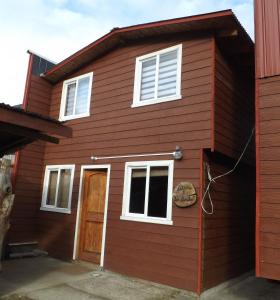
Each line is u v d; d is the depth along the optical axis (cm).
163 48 835
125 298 642
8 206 620
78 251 920
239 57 831
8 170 629
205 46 756
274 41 579
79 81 1048
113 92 925
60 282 725
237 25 716
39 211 1051
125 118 875
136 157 826
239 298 691
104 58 974
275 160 544
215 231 739
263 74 579
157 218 752
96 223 903
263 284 804
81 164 963
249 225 909
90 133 959
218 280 739
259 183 550
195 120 737
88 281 741
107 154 897
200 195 695
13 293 638
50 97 1128
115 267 811
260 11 603
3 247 942
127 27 853
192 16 739
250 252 906
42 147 1088
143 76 873
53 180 1052
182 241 703
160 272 724
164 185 761
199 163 711
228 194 809
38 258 959
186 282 682
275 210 530
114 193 855
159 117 801
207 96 729
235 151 814
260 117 570
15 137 647
